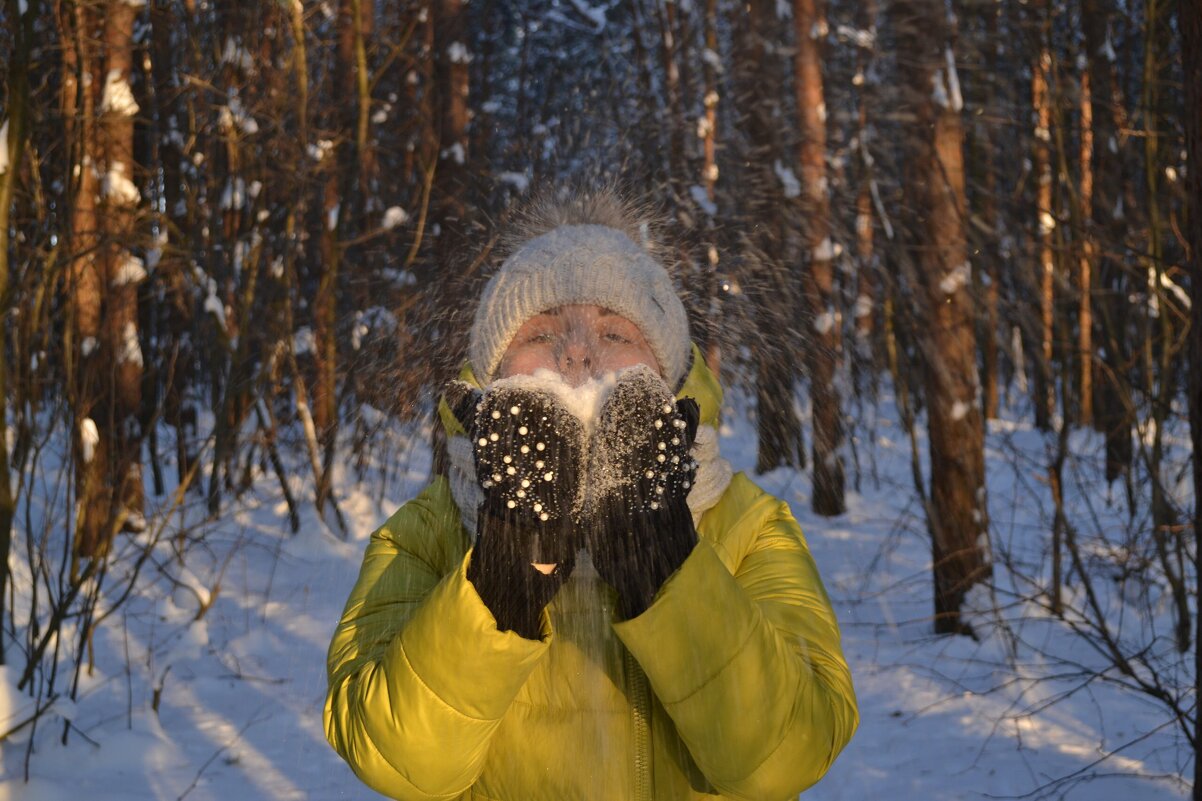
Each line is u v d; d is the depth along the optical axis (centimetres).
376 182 1197
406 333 194
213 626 655
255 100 926
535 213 175
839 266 924
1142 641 579
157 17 953
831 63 1018
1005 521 806
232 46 920
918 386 1021
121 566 719
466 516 134
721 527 144
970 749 459
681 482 119
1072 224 650
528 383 116
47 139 566
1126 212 803
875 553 825
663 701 126
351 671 137
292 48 950
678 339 147
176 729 490
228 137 882
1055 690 524
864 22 944
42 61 566
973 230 738
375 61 1183
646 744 139
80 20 590
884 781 426
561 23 1564
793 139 921
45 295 480
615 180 177
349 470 943
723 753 125
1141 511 752
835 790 419
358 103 953
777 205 869
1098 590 673
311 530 851
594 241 148
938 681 545
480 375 147
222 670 575
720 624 120
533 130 916
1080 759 444
